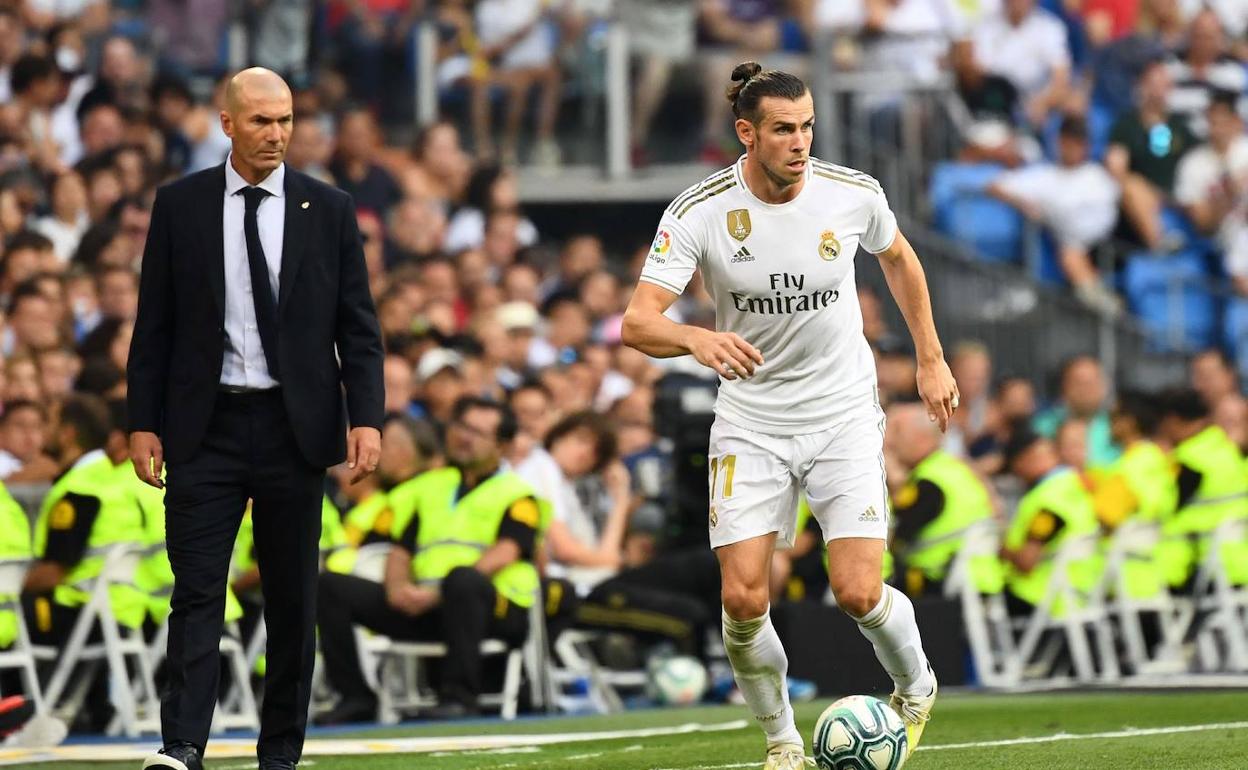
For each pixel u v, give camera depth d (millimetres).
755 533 22562
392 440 40656
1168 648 48156
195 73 62156
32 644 35781
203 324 22828
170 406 22922
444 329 49188
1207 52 67688
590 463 44344
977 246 62156
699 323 55250
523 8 64812
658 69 65312
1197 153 64875
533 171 64938
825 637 42000
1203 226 64562
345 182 56156
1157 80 65312
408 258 55094
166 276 23109
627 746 30453
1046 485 46562
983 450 52438
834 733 21484
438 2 64875
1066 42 68000
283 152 23000
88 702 37375
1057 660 47656
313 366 23031
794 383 22641
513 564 40188
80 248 47406
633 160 65625
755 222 22328
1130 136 64375
